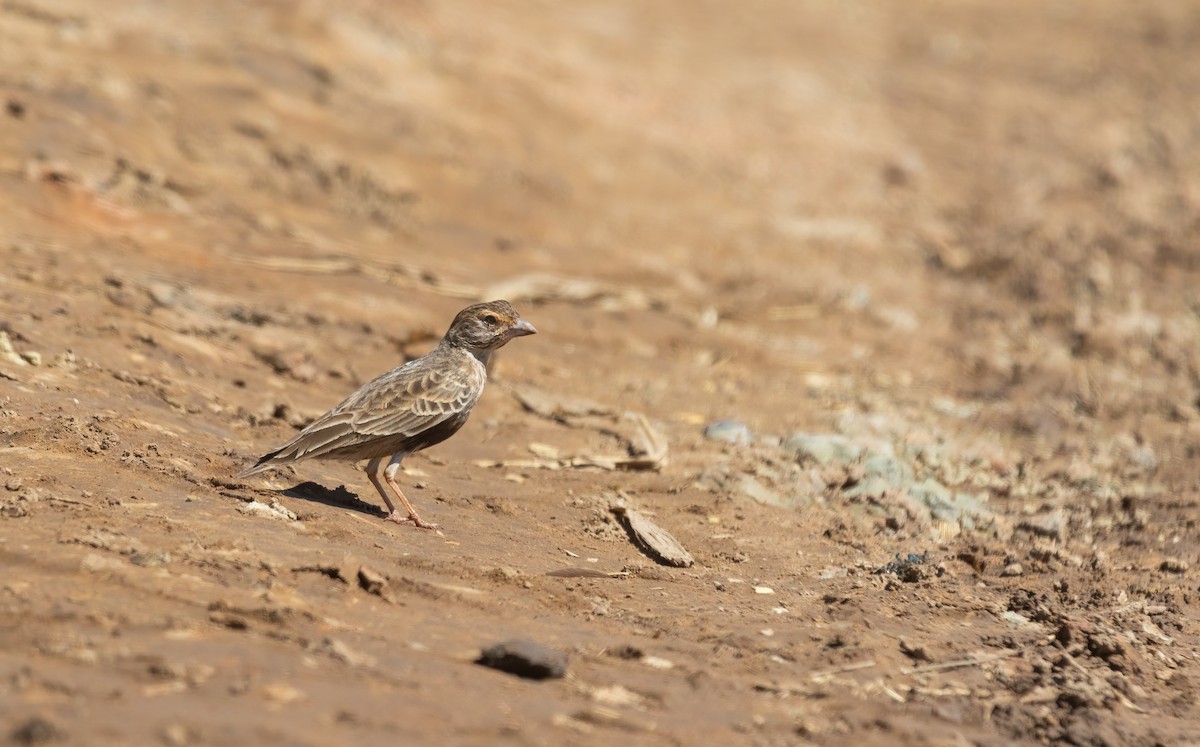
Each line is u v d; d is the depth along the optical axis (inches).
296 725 253.0
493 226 917.8
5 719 239.1
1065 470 598.2
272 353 603.5
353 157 929.5
